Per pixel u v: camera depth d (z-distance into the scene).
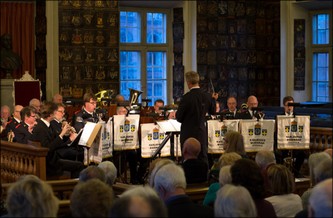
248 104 12.41
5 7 16.05
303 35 18.38
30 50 16.33
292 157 10.95
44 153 7.84
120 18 17.78
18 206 3.86
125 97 17.91
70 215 4.28
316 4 17.91
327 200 3.57
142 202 3.38
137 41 18.02
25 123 9.67
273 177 5.42
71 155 9.73
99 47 16.86
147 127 10.21
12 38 16.14
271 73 18.45
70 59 16.61
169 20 18.23
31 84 15.34
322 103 16.92
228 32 18.08
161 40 18.27
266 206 4.86
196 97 9.24
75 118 10.77
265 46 18.45
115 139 10.04
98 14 16.81
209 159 11.02
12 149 8.30
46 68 16.39
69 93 16.61
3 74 15.92
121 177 10.85
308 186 7.41
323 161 4.98
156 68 18.25
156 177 4.73
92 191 3.86
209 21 17.88
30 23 16.31
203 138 9.30
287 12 18.25
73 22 16.61
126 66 17.94
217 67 18.00
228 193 3.95
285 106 12.02
